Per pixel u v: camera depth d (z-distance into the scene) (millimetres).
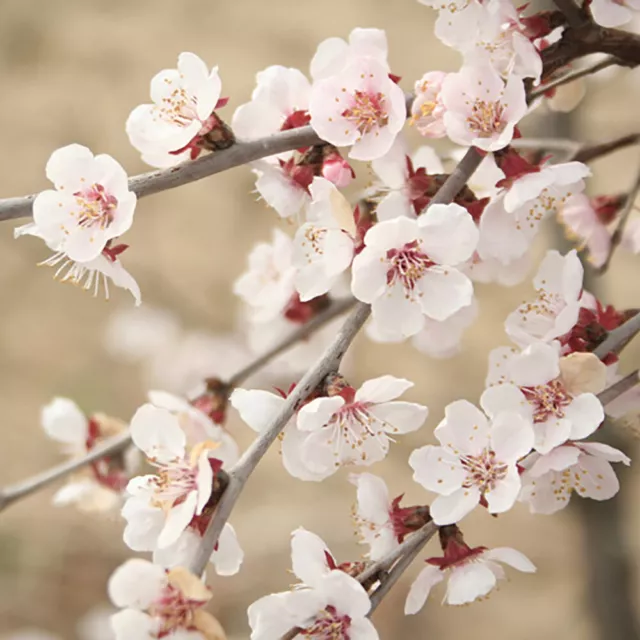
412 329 784
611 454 785
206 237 2086
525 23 802
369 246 778
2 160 2207
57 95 2289
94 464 913
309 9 2318
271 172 805
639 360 1437
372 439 789
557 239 997
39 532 1674
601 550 1218
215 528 767
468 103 794
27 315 2027
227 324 1945
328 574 767
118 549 1659
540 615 1611
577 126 994
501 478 777
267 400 782
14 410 1892
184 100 792
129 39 2367
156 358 1892
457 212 777
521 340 800
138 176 786
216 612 1572
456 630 1619
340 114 794
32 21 2395
